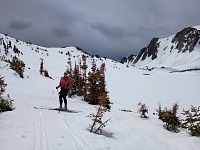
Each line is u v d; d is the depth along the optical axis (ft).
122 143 26.73
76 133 27.09
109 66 482.69
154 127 36.50
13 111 35.19
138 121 39.11
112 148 24.26
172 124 36.50
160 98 132.77
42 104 45.93
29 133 24.72
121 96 127.13
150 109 82.12
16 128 25.99
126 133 31.50
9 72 118.83
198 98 152.46
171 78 361.51
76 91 76.59
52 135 24.97
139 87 204.85
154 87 217.97
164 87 223.92
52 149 20.95
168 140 30.35
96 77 60.90
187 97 154.20
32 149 20.38
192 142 29.76
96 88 59.47
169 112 38.86
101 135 28.32
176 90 202.18
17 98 51.96
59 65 354.33
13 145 20.80
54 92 82.99
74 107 47.06
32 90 78.28
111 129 32.40
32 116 32.81
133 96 132.05
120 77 312.91
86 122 33.50
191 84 270.46
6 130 24.89
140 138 30.01
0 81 49.57
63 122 31.60
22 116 32.17
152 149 26.48
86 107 48.49
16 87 78.95
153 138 30.78
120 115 42.29
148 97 132.57
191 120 37.19
